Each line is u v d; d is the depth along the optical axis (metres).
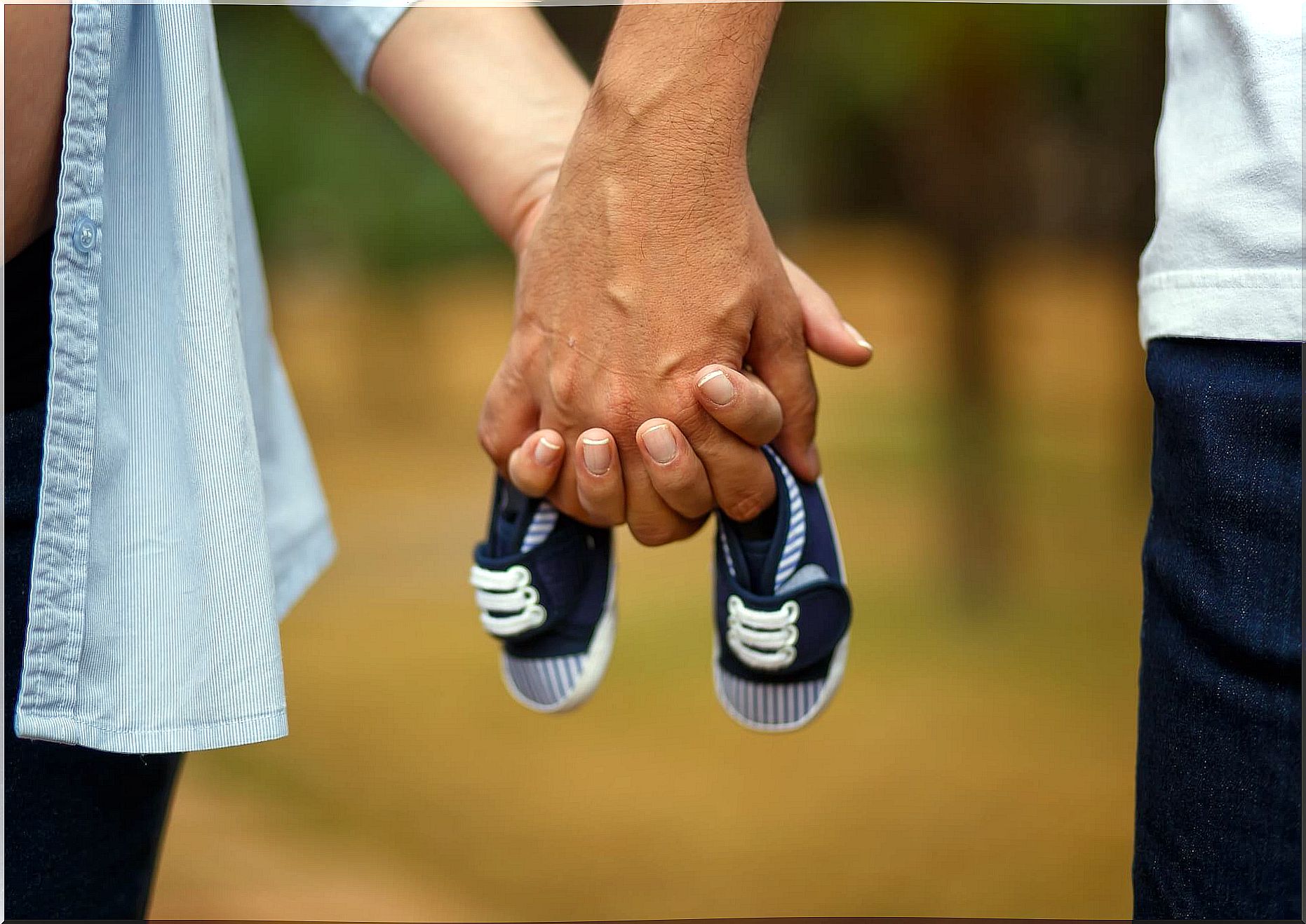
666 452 0.96
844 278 12.62
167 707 0.83
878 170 5.47
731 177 0.93
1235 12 0.79
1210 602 0.79
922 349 10.52
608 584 1.14
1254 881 0.79
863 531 6.00
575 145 0.95
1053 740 3.53
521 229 1.16
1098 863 2.79
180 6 0.81
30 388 0.89
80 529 0.81
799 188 6.27
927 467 7.30
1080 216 5.16
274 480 1.08
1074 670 4.10
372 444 9.55
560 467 1.04
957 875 2.76
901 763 3.40
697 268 0.94
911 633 4.53
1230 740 0.79
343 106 7.30
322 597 5.49
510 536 1.11
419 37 1.17
